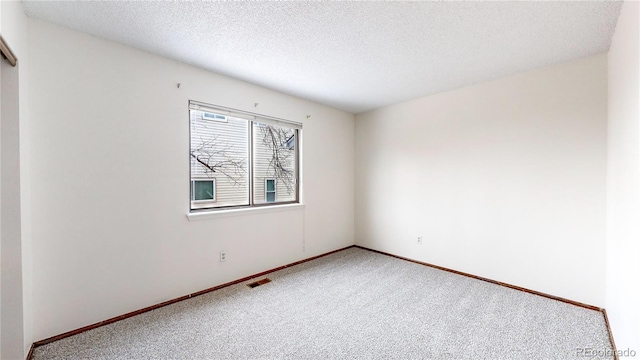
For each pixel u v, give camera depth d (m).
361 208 4.53
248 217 3.15
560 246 2.60
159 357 1.77
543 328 2.10
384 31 2.03
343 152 4.41
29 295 1.80
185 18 1.87
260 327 2.13
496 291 2.79
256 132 3.34
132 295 2.30
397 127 3.98
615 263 1.96
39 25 1.87
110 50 2.16
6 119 1.61
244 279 3.10
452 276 3.22
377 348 1.88
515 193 2.87
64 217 1.98
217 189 2.99
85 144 2.06
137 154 2.31
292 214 3.66
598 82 2.38
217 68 2.72
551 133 2.64
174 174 2.54
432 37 2.11
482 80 3.03
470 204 3.22
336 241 4.32
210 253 2.81
